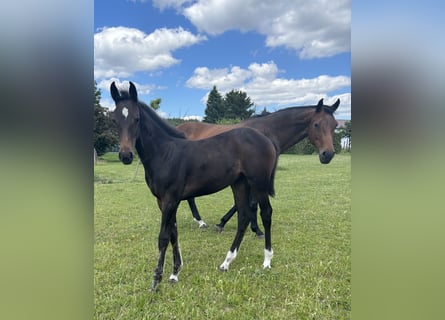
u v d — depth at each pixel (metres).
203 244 3.92
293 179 7.96
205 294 2.66
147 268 3.20
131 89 2.72
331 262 3.16
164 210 2.84
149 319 2.31
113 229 4.51
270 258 3.17
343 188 7.07
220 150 3.01
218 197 7.14
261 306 2.46
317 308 2.38
